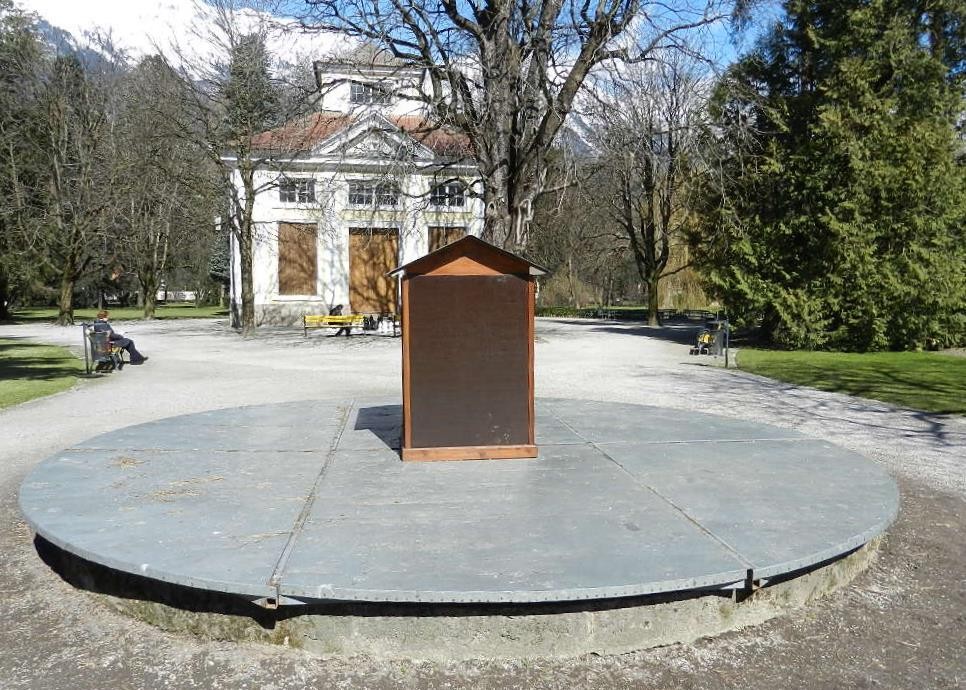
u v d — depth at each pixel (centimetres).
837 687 308
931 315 2050
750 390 1220
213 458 561
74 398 1129
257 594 315
